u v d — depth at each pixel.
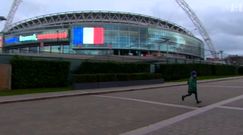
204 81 45.47
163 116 13.10
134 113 13.88
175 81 45.47
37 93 23.34
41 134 9.39
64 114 13.41
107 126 10.73
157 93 25.14
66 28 113.38
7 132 9.65
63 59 32.94
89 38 110.62
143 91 27.70
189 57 140.25
